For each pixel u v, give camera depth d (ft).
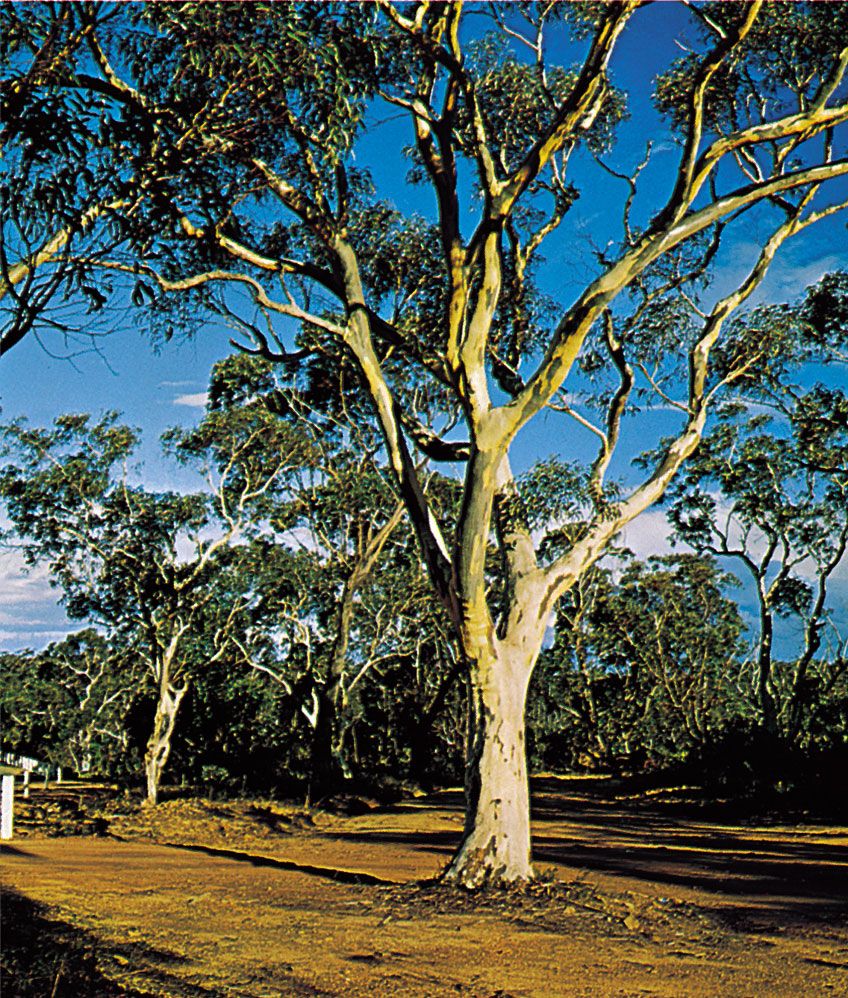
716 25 42.80
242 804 105.29
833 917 39.19
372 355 45.29
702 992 27.40
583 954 31.60
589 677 204.23
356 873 49.78
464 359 40.22
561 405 51.31
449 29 42.06
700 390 50.14
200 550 113.29
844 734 127.65
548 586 43.32
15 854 57.57
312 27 32.19
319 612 143.64
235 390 106.52
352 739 167.94
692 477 135.74
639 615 198.29
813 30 49.42
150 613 111.24
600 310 39.60
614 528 45.32
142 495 111.24
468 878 40.50
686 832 79.77
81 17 27.35
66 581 111.04
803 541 136.56
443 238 40.96
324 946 31.53
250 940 32.12
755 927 36.94
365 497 117.19
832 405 105.70
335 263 45.80
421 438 50.34
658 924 36.70
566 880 43.83
